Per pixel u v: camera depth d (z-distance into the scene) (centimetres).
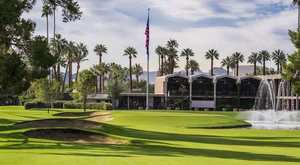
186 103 13412
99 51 17688
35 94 9488
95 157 1948
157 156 2100
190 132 4347
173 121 5894
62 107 10625
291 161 2081
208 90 13538
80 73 8938
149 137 3588
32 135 3366
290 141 3497
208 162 1888
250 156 2291
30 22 3384
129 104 13062
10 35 3328
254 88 13638
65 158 1866
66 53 14300
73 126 3991
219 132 4406
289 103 12175
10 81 3319
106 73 17112
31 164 1650
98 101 12488
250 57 18738
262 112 8594
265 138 3788
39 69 3494
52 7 3603
